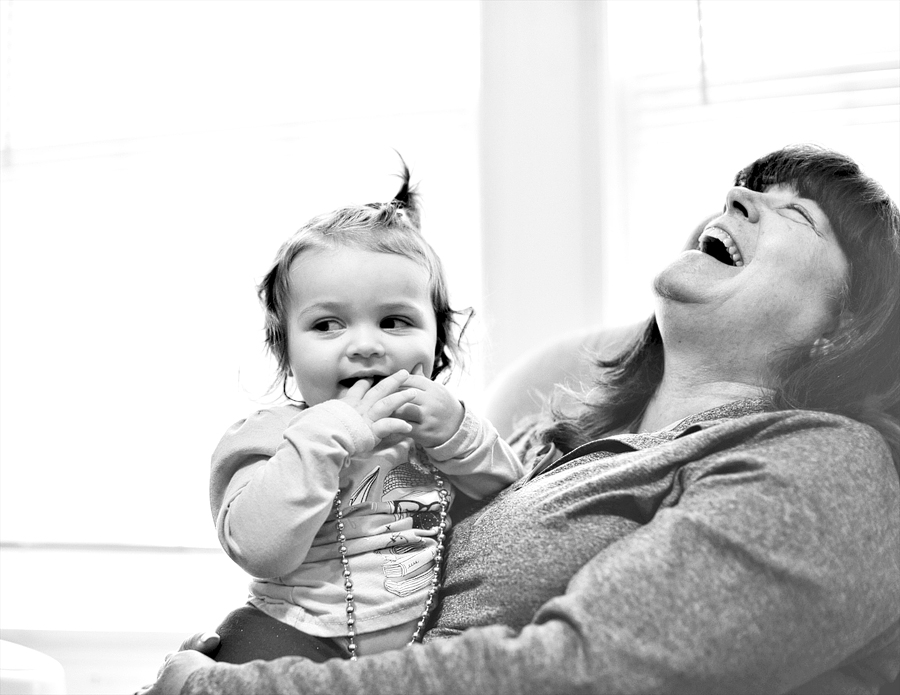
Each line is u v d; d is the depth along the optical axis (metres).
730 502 0.84
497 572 0.93
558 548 0.93
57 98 2.32
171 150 2.25
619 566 0.82
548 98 2.15
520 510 0.98
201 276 2.22
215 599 2.06
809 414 0.95
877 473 0.91
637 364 1.30
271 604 0.99
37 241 2.27
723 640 0.79
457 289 2.18
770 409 1.05
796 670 0.82
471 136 2.21
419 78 2.24
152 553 2.14
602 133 2.13
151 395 2.21
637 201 2.15
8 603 2.06
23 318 2.25
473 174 2.21
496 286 2.13
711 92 2.13
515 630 0.90
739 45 2.14
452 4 2.24
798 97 2.09
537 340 2.11
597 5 2.16
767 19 2.13
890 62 2.06
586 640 0.78
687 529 0.83
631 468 0.95
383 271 1.04
